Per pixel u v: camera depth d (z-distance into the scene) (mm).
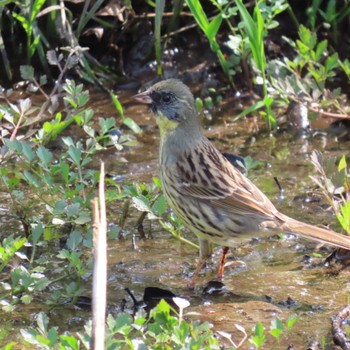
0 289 9852
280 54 16266
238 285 10289
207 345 8086
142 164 13375
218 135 14414
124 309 9688
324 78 14297
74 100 11508
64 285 10047
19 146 10672
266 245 11273
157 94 10945
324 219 11820
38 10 14609
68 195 10414
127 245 11172
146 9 15891
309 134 14430
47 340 7648
